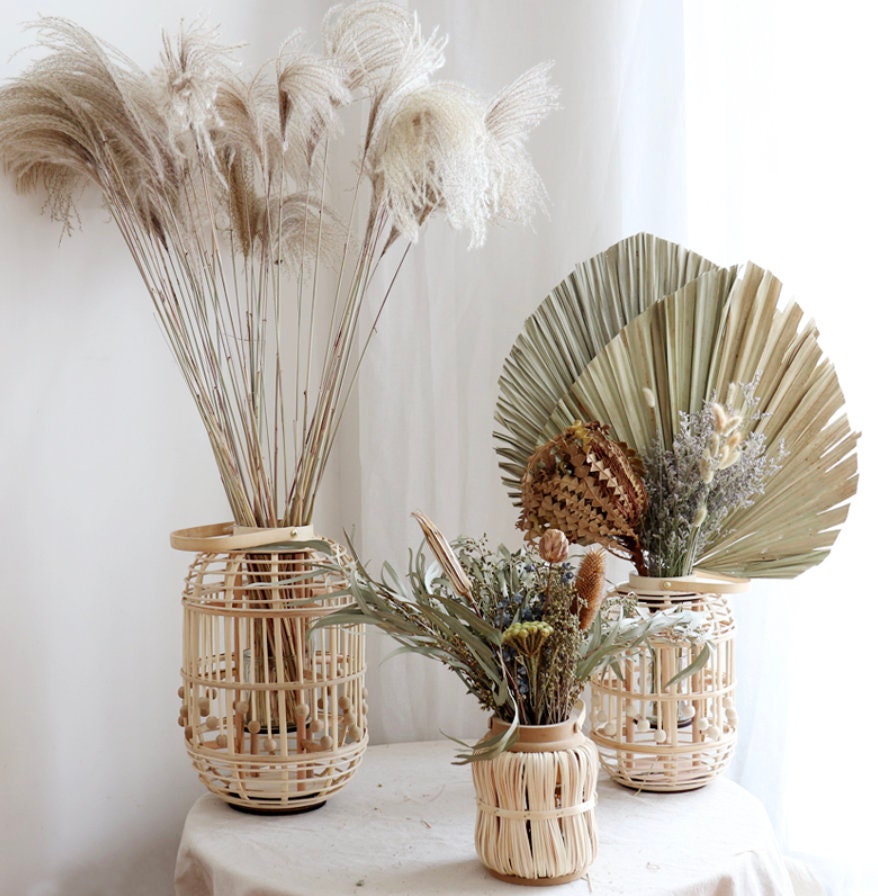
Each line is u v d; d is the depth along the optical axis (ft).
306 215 4.73
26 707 4.76
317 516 6.19
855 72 5.21
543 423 5.13
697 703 4.47
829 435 4.66
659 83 5.59
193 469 5.49
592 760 3.72
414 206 4.59
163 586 5.34
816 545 4.69
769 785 5.30
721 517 4.50
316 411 4.65
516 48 5.82
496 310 5.92
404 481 6.01
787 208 5.34
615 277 5.13
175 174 4.59
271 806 4.33
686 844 4.03
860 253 5.20
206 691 4.45
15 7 4.65
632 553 4.62
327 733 4.42
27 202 4.74
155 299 5.09
